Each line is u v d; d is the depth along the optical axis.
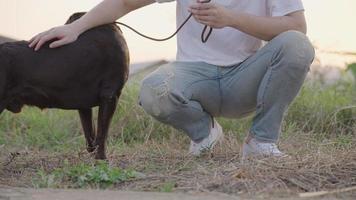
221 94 6.19
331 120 7.86
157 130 7.70
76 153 6.52
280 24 5.89
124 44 5.81
